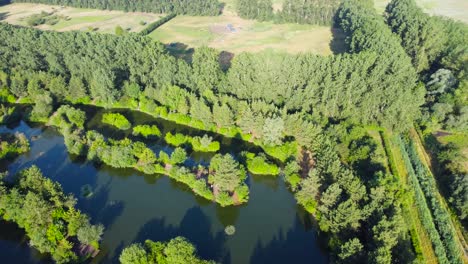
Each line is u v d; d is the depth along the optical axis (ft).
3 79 534.78
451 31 629.51
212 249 325.01
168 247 283.59
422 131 450.30
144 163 404.98
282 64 499.51
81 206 366.63
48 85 531.09
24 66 562.25
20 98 545.85
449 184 354.13
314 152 409.28
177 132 479.00
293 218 355.56
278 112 447.83
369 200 318.86
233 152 441.68
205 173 398.42
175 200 376.07
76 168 417.08
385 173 351.25
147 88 519.60
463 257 294.25
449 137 434.71
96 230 313.73
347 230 308.19
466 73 482.69
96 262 310.65
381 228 284.61
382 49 520.01
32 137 468.34
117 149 405.59
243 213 361.51
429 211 331.36
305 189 349.00
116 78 546.67
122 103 526.57
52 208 321.93
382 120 443.32
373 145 398.01
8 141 441.68
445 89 479.00
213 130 476.13
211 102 482.28
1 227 340.18
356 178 333.83
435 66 580.30
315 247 327.67
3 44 609.01
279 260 316.19
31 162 425.69
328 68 474.49
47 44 598.34
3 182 336.90
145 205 370.12
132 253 278.87
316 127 421.18
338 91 444.96
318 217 340.80
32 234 314.76
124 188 391.86
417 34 604.90
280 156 423.64
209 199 371.76
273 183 397.19
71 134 431.02
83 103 537.65
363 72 458.50
